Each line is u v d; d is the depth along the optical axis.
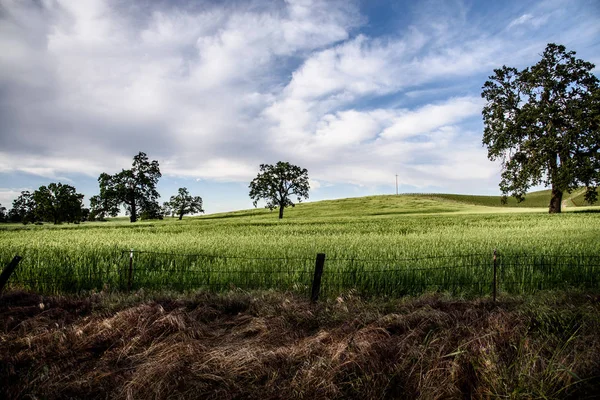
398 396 3.72
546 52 40.09
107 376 4.17
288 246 12.58
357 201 99.75
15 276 8.74
